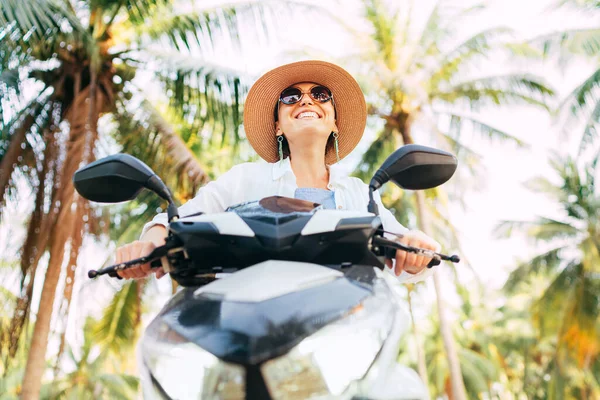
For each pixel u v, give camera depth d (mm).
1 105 7281
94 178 1340
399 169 1408
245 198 1803
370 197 1375
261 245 1131
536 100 13133
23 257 7488
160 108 9688
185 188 8312
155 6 8391
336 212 1185
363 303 1032
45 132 8008
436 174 1420
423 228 13398
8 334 7395
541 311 17016
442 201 13633
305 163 1944
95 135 7805
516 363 27562
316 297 999
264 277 1042
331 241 1138
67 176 7465
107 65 8344
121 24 8719
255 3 8391
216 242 1145
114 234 9383
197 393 910
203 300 1048
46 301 7477
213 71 8242
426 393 1068
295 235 1137
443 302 13977
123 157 1361
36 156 7855
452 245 14031
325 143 2018
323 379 916
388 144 13969
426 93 13039
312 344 928
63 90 8305
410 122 13578
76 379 13883
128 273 1339
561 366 16609
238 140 8773
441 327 13812
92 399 14148
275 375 895
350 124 2209
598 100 11328
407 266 1404
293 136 1929
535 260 17281
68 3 8180
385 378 987
